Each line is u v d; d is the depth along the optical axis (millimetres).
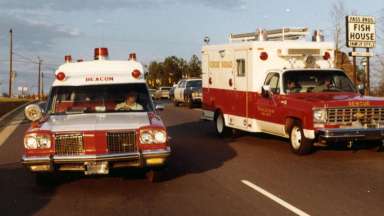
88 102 10789
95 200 8750
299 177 10430
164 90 48531
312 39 16141
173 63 86438
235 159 12672
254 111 14953
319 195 8891
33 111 10250
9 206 8422
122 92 10945
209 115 17906
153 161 9133
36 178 9742
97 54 11945
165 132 9234
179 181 10148
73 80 10992
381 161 12211
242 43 15484
